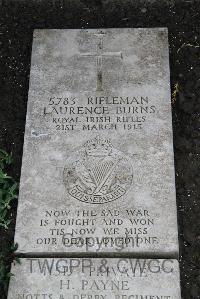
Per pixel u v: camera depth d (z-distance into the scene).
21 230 1.62
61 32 1.93
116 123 1.76
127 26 2.02
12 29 2.04
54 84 1.83
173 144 1.81
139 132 1.74
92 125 1.76
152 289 1.54
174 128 1.84
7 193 1.70
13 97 1.91
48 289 1.55
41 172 1.70
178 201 1.73
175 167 1.78
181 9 2.06
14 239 1.62
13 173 1.77
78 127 1.76
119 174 1.69
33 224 1.63
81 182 1.68
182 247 1.68
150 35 1.91
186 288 1.62
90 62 1.87
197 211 1.72
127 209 1.63
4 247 1.66
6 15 2.07
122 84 1.83
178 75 1.92
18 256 1.60
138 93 1.80
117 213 1.63
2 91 1.92
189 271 1.65
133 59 1.86
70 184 1.68
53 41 1.91
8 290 1.56
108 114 1.78
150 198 1.65
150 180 1.67
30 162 1.71
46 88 1.83
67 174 1.69
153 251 1.58
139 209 1.63
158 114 1.77
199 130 1.83
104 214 1.63
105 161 1.71
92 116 1.78
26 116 1.79
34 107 1.80
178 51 1.97
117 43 1.90
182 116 1.86
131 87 1.82
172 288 1.54
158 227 1.61
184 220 1.71
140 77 1.83
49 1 2.09
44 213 1.64
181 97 1.88
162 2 2.07
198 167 1.78
